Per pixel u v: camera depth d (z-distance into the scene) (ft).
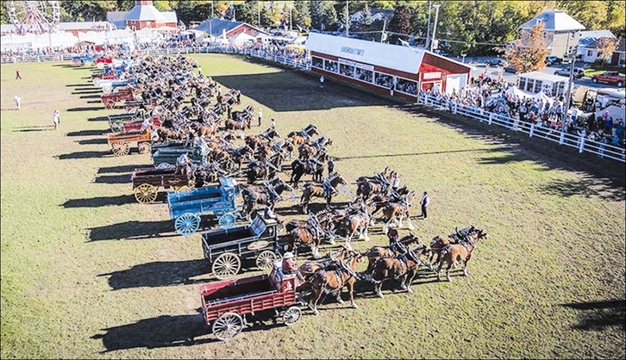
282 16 473.26
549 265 69.77
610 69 243.19
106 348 53.42
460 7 297.33
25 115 154.51
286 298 55.88
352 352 53.11
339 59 212.84
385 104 167.63
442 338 55.42
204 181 91.91
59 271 67.56
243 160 104.73
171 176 89.30
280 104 168.14
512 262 70.54
